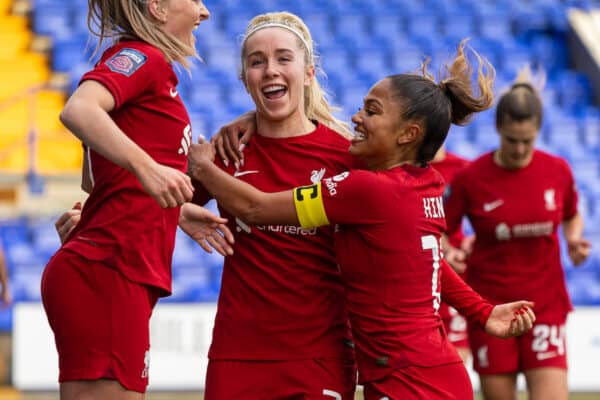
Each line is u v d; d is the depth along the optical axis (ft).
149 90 41.73
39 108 150.10
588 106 169.68
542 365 69.62
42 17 170.50
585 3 189.47
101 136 38.19
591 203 143.13
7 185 128.88
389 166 48.08
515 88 70.69
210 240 47.85
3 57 161.68
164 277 43.34
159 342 98.37
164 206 38.73
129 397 41.96
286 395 48.34
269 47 49.26
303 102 51.21
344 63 172.45
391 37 179.83
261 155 50.39
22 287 117.08
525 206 70.85
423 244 46.73
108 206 42.01
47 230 126.31
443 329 47.52
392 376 45.44
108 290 41.34
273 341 48.42
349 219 46.26
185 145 43.73
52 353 98.53
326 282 49.08
